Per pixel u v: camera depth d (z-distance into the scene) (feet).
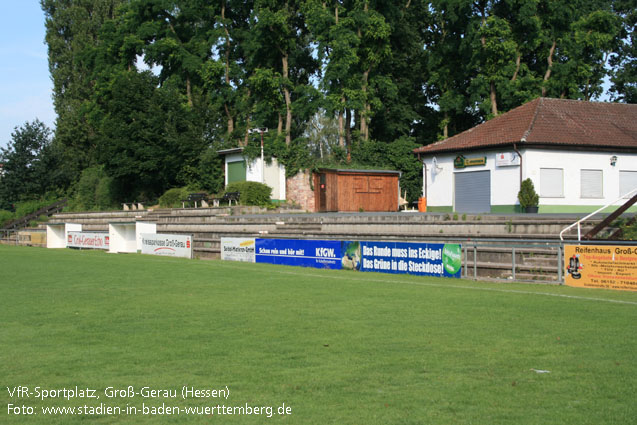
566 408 22.89
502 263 68.95
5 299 55.52
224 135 187.52
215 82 195.62
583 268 60.75
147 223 130.21
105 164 197.88
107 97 217.97
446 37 176.55
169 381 27.43
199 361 31.01
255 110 184.55
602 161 123.13
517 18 158.61
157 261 104.73
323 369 29.12
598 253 59.52
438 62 177.17
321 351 32.96
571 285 61.82
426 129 209.05
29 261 105.40
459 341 35.12
